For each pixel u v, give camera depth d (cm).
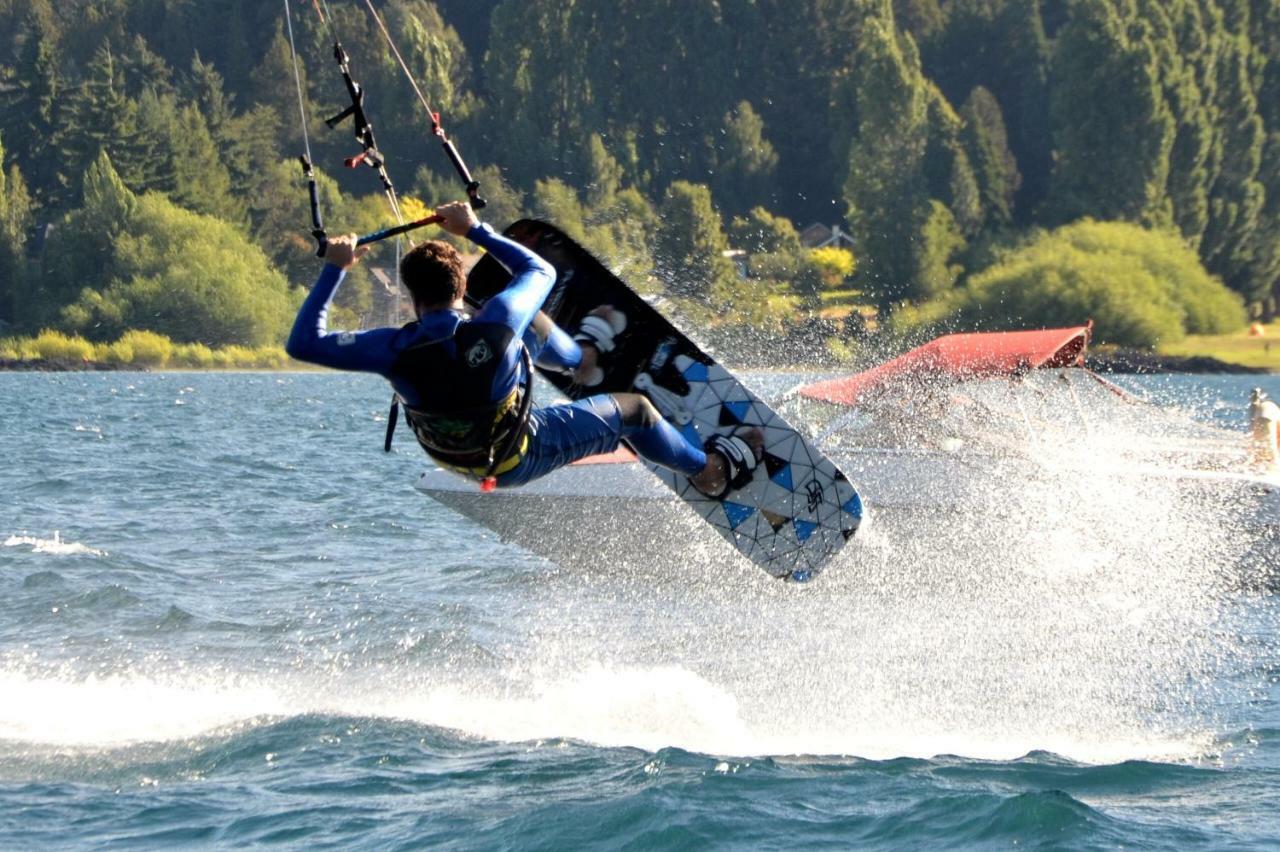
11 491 7081
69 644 3750
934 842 2327
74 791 2622
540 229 3097
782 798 2525
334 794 2597
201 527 5878
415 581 4709
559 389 3084
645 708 3189
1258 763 2759
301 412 16350
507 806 2512
